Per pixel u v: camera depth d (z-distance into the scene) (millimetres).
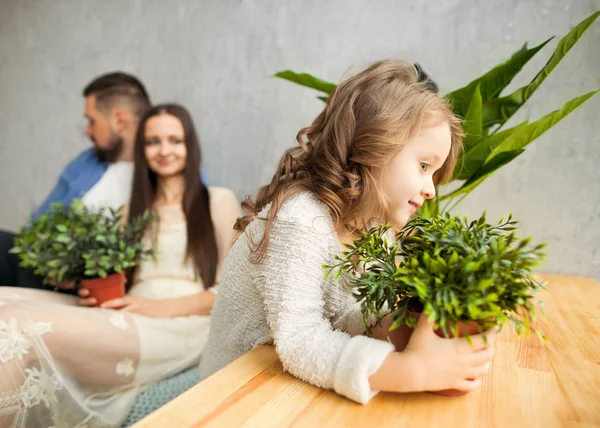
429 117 611
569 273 1239
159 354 1070
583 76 1177
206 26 1557
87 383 955
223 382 506
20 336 835
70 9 1729
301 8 1440
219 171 1596
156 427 408
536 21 1208
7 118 1880
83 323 952
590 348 648
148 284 1317
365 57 1387
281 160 740
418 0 1315
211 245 1330
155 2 1611
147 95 1623
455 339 475
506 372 561
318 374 491
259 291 638
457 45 1289
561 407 474
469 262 429
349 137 642
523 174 1259
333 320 668
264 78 1504
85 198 1517
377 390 480
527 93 999
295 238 580
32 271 1390
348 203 635
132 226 1244
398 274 483
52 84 1790
